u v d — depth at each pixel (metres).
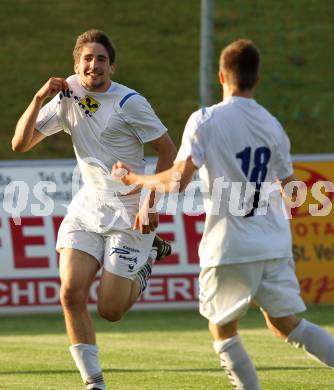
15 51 84.62
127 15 91.25
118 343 34.38
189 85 80.19
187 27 89.62
